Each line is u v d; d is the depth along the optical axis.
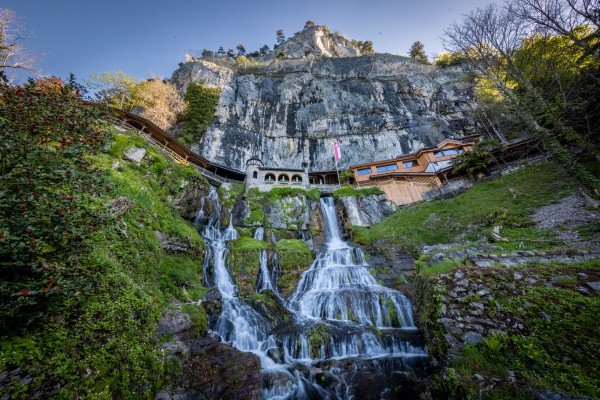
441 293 8.19
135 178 15.16
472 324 6.93
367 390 7.98
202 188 23.70
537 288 7.25
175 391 6.66
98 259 7.39
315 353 10.22
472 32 17.89
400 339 10.30
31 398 3.87
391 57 66.69
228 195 29.06
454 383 5.65
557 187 17.48
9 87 5.30
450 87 54.59
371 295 13.91
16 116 5.00
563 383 4.76
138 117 27.34
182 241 14.72
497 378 5.32
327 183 43.09
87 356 5.04
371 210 29.12
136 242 10.33
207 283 15.50
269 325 12.38
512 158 29.22
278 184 35.03
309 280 18.05
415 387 7.71
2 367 3.87
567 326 5.88
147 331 7.07
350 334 10.95
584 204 13.61
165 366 6.88
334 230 28.78
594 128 15.38
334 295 14.55
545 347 5.62
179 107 44.81
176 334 8.30
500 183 23.16
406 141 48.31
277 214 28.00
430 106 53.50
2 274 4.13
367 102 54.06
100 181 5.77
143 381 5.94
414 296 11.24
